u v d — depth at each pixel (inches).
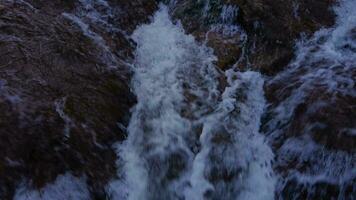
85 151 203.3
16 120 198.5
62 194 186.9
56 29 254.5
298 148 219.1
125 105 234.1
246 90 255.4
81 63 239.5
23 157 189.3
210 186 213.8
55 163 193.5
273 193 211.5
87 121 213.8
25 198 180.2
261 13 287.0
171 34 293.0
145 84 248.8
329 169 206.5
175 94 245.8
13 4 259.9
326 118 223.5
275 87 255.0
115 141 216.8
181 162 218.4
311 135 219.8
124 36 279.7
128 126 227.1
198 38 288.7
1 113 198.8
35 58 230.7
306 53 271.9
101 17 284.8
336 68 254.8
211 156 221.1
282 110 239.1
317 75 251.9
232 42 282.8
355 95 234.1
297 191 208.5
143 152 216.8
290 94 244.7
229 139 228.4
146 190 206.2
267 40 279.9
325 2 314.5
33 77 220.7
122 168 207.8
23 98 208.4
